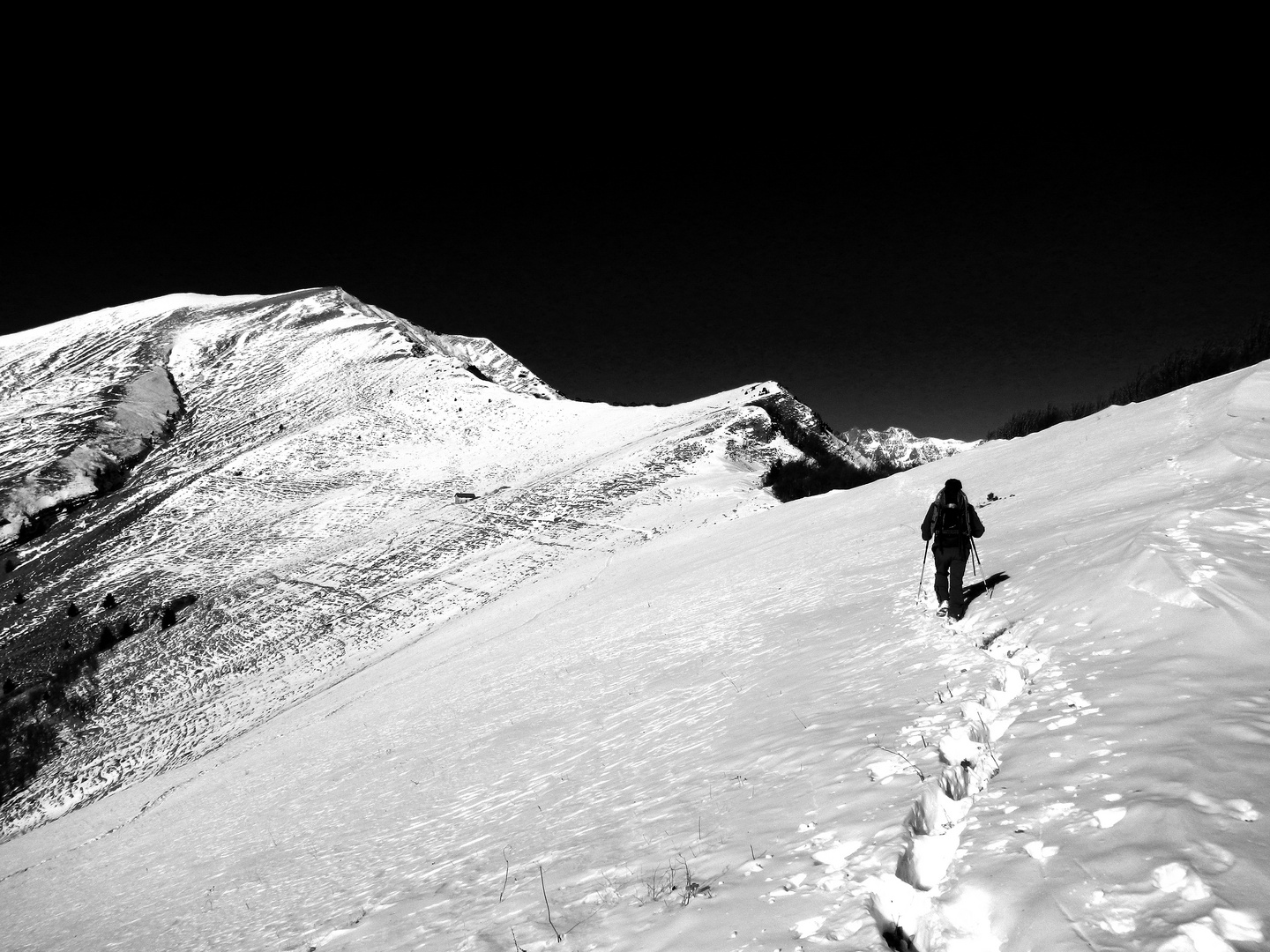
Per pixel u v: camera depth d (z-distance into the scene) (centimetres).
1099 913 280
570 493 6056
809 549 2148
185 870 1553
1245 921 252
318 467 8400
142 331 15275
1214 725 394
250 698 4106
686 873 461
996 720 523
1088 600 685
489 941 482
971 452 2797
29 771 4116
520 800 960
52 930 1573
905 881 364
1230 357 2717
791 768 577
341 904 813
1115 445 1709
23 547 8150
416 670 3078
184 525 7606
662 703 1137
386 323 13488
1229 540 671
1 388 13575
